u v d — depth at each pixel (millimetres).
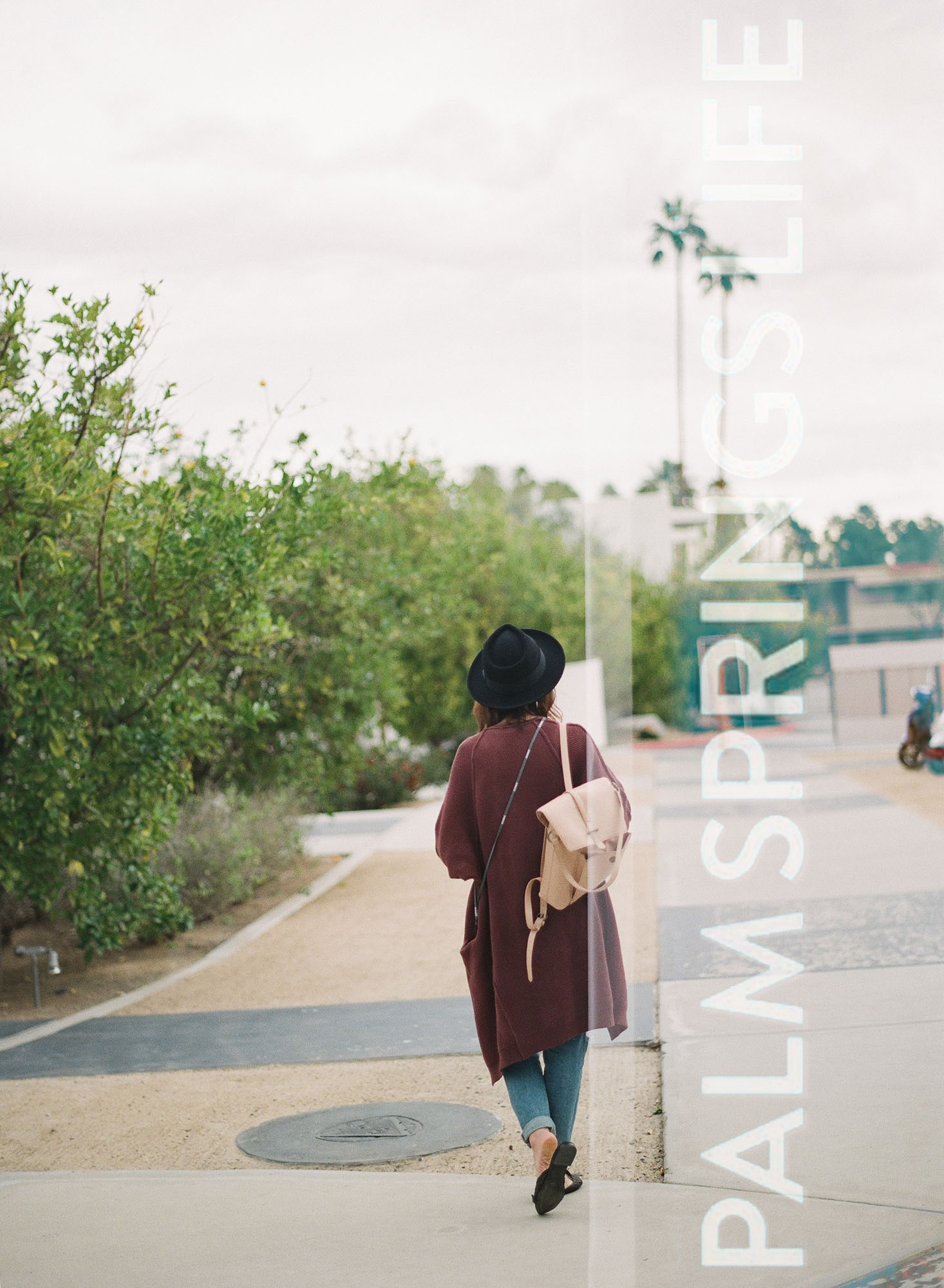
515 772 3867
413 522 17516
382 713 13273
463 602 21094
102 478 7363
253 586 7852
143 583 7586
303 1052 6242
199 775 12500
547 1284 3162
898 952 3846
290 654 12016
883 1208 3074
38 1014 7539
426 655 22766
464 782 3941
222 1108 5371
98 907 8570
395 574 12727
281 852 12227
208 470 8766
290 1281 3336
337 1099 5383
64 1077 6039
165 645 7785
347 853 14352
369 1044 6297
